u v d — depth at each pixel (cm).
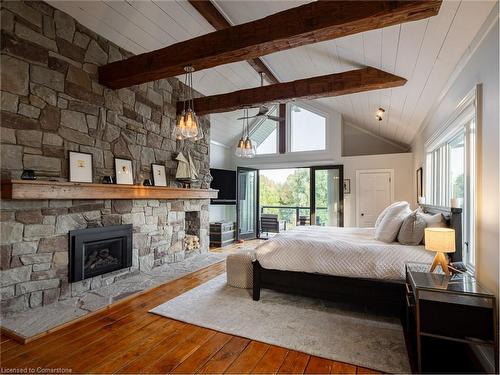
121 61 345
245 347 218
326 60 410
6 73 267
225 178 715
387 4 212
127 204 394
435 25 226
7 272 261
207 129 606
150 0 339
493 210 189
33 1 290
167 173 477
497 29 184
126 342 225
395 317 268
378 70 371
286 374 187
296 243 296
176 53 311
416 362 189
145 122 434
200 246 565
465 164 275
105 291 335
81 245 325
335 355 206
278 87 440
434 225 271
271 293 332
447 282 192
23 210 274
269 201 1225
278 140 766
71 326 251
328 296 275
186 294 329
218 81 564
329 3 235
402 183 639
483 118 207
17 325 245
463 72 253
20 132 277
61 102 315
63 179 314
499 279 179
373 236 360
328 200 727
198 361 200
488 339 174
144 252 423
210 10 352
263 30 263
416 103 416
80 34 337
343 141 750
